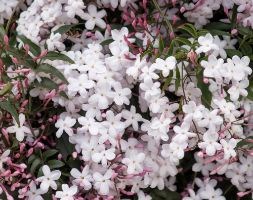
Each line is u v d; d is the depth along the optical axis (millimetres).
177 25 745
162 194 730
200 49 666
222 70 669
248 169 709
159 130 680
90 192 693
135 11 739
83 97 686
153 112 681
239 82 683
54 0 738
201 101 690
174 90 689
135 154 691
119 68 695
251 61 729
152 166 705
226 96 692
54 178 674
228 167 703
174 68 671
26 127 685
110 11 758
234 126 691
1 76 673
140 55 681
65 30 718
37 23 738
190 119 668
